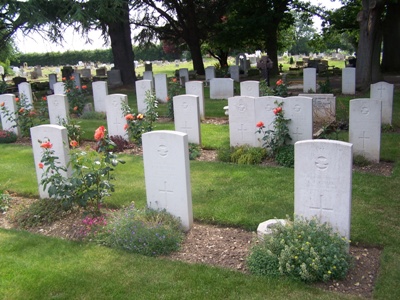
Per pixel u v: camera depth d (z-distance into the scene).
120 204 7.59
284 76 23.17
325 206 5.48
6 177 9.48
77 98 16.97
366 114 9.45
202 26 35.00
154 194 6.59
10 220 7.18
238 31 31.23
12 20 23.34
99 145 6.84
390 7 30.39
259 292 4.77
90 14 23.81
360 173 8.77
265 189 8.02
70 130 12.34
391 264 5.27
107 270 5.39
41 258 5.77
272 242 5.24
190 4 33.59
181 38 38.22
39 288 5.07
